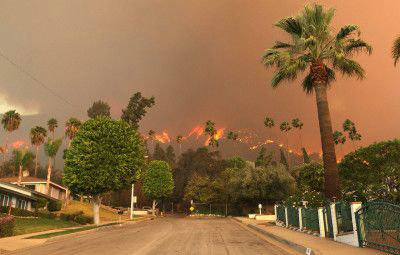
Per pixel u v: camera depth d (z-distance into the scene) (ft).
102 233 84.02
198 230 86.79
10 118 243.40
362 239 43.45
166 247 50.03
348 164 96.22
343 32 77.15
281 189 172.86
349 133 365.40
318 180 151.53
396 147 88.89
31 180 200.75
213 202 254.06
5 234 73.00
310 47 76.64
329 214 55.47
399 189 83.56
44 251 49.88
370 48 76.84
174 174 374.02
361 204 44.98
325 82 75.15
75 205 196.13
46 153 198.90
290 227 81.46
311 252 40.65
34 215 129.08
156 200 278.26
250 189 174.19
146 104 358.43
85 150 116.57
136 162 124.06
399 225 35.37
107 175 114.32
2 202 127.65
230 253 43.09
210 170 370.53
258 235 70.28
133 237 68.54
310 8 79.10
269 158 295.07
